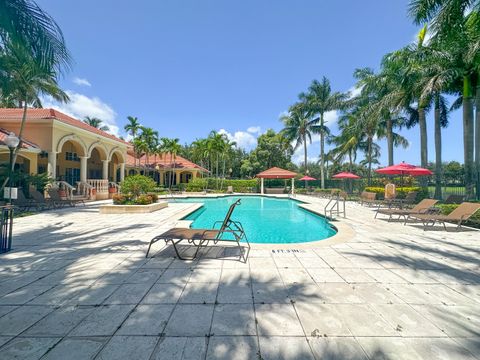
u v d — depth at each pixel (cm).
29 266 450
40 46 546
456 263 475
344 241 649
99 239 666
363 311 296
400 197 1638
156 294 338
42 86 1546
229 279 391
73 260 486
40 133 1678
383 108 1794
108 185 2214
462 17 982
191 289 354
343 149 2839
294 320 275
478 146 1239
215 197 2530
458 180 1950
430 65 1397
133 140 3466
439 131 1609
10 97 1459
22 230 794
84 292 344
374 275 412
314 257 509
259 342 237
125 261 479
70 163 2445
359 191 2669
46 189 1498
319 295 337
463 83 1342
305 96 3219
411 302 319
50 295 335
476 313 293
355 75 2233
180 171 3950
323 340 240
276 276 405
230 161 4597
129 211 1236
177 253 494
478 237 703
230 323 268
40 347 229
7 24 501
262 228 1064
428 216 847
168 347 229
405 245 610
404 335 249
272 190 3134
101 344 233
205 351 224
